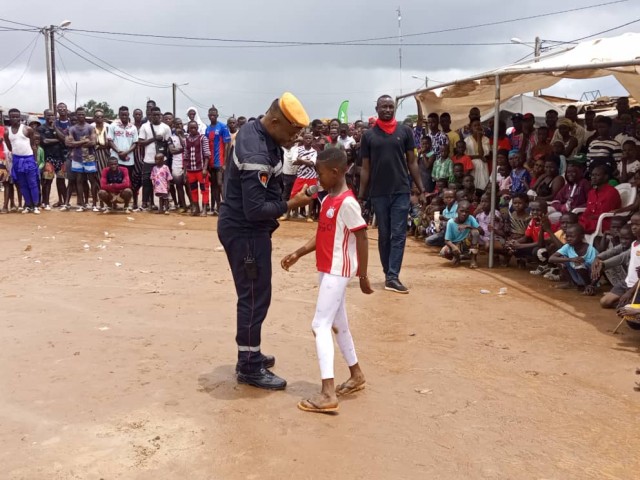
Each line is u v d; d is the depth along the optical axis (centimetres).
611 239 728
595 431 374
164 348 510
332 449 347
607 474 324
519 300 691
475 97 1169
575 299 698
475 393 430
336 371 471
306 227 1296
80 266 848
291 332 561
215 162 1416
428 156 1148
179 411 392
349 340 424
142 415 386
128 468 323
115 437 357
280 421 381
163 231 1195
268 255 423
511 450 349
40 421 377
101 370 460
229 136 1428
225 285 739
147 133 1434
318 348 396
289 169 1386
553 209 858
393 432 370
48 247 1001
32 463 328
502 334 565
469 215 896
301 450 345
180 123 1461
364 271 402
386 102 712
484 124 1335
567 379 457
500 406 409
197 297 677
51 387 428
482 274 837
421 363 489
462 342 541
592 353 514
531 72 739
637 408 407
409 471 325
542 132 987
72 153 1441
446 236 900
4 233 1134
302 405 396
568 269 739
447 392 431
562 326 591
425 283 777
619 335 563
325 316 401
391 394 427
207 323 582
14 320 584
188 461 331
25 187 1390
